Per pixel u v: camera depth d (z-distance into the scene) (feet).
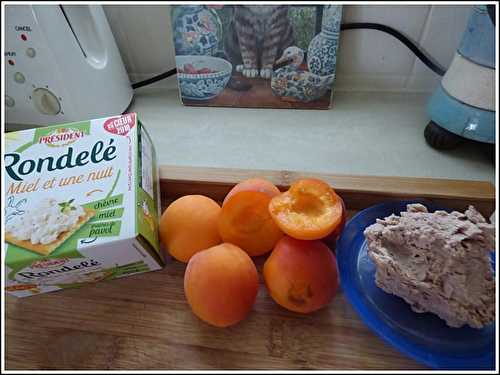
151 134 1.72
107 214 1.02
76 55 1.50
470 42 1.32
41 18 1.33
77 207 1.03
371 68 1.81
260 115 1.81
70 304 1.15
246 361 1.03
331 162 1.55
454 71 1.42
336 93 1.90
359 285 1.12
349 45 1.73
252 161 1.57
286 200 1.08
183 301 1.15
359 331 1.07
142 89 2.00
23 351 1.06
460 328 1.01
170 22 1.75
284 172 1.40
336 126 1.73
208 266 0.99
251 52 1.68
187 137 1.70
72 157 1.15
